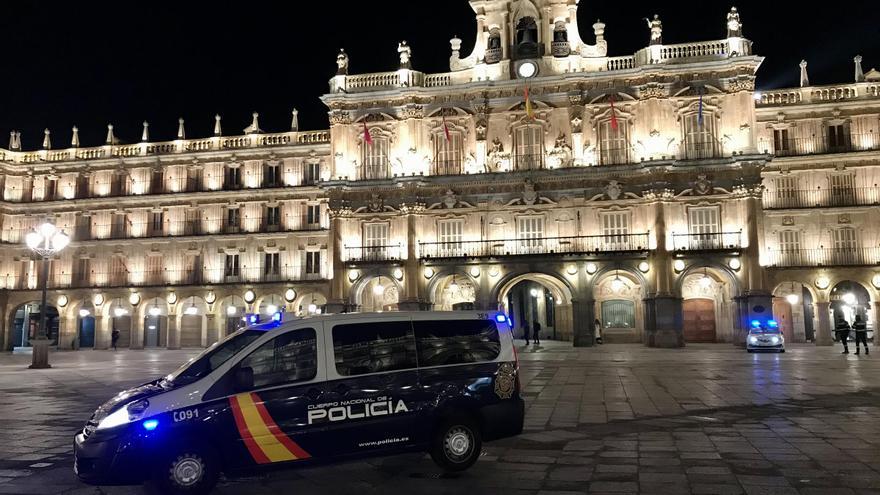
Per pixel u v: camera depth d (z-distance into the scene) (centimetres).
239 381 967
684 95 4603
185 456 929
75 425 1550
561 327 5109
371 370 1042
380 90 4966
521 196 4738
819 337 4588
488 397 1101
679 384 2211
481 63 4906
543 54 4844
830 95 4859
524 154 4800
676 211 4556
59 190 6078
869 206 4681
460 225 4853
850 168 4772
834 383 2181
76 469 948
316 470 1100
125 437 920
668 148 4572
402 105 4944
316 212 5634
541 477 1034
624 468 1079
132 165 5947
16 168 6091
